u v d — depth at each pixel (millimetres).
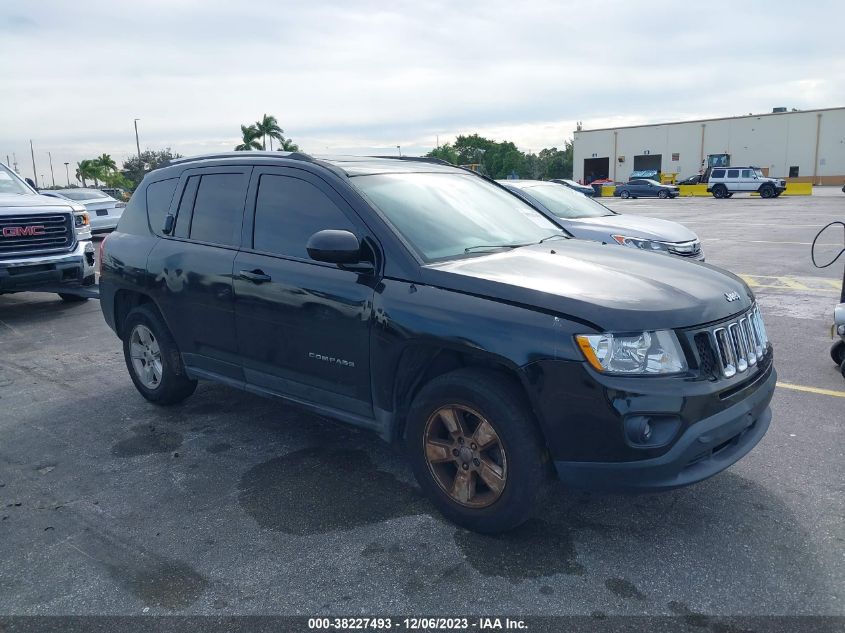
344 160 4336
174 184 4961
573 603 2863
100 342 7531
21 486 4051
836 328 5723
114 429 4914
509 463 3158
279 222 4152
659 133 65000
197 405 5383
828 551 3201
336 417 3914
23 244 8477
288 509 3699
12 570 3184
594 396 2936
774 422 4770
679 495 3768
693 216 24781
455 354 3479
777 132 58875
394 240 3604
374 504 3738
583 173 71500
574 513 3600
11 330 8203
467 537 3377
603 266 3602
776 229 18875
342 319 3691
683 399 2938
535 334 3037
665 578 3021
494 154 101875
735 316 3309
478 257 3721
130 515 3674
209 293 4445
